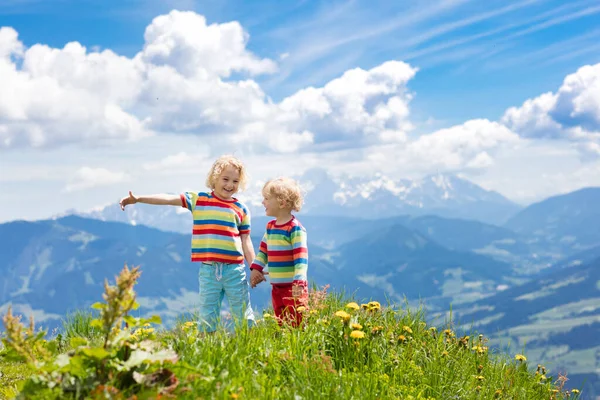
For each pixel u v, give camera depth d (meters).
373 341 5.72
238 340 4.77
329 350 5.42
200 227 7.20
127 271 3.44
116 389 3.30
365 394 4.62
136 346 3.71
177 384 3.59
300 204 7.25
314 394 4.39
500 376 6.25
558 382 6.61
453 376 5.84
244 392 4.07
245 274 7.36
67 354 3.52
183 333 4.87
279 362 4.82
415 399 5.06
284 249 7.16
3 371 5.56
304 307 6.16
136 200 7.02
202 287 7.13
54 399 3.33
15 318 3.44
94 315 7.12
